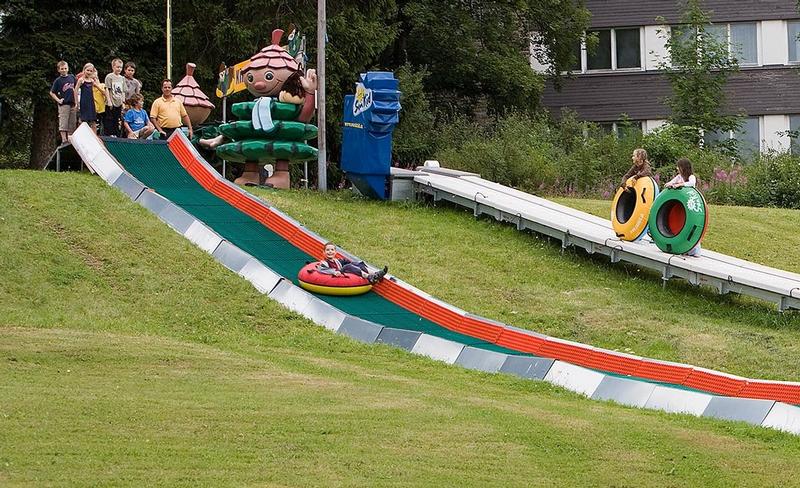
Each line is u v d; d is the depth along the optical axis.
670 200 30.30
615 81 63.41
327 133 50.53
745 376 24.08
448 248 32.16
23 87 45.50
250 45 48.75
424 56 57.69
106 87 36.41
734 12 62.31
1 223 28.31
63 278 26.41
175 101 37.66
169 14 41.44
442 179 37.34
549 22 59.22
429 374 22.78
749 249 34.88
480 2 58.25
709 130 54.81
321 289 27.41
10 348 20.84
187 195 32.78
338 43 49.66
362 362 23.53
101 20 48.19
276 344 24.56
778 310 28.50
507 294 29.19
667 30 62.91
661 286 30.47
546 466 16.34
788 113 62.09
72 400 17.77
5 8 46.06
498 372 23.16
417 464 15.95
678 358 25.12
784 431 18.97
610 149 48.78
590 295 29.28
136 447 15.83
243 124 36.03
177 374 20.17
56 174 32.62
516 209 33.72
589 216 34.88
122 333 23.55
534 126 50.91
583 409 20.11
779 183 44.22
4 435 15.87
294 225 30.56
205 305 26.25
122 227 29.55
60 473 14.66
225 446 16.14
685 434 18.33
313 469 15.45
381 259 30.56
